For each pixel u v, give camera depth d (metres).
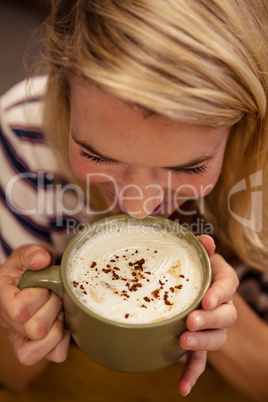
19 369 0.60
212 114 0.40
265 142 0.53
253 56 0.43
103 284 0.46
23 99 0.67
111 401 0.59
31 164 0.68
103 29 0.38
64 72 0.44
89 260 0.48
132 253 0.49
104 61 0.38
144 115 0.39
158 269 0.47
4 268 0.52
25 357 0.48
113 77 0.37
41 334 0.47
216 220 0.66
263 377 0.62
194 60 0.38
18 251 0.54
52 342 0.48
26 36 1.65
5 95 0.70
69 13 0.44
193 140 0.41
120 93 0.37
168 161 0.42
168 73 0.38
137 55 0.37
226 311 0.45
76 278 0.46
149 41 0.37
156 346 0.42
